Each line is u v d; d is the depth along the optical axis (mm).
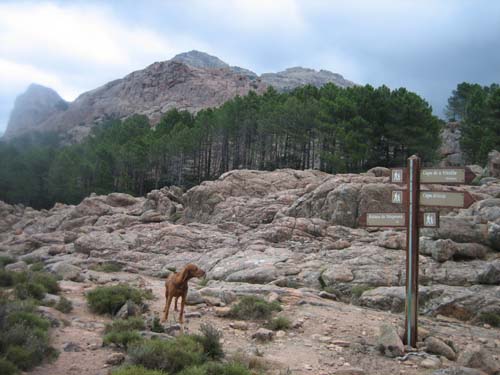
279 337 10547
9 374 6496
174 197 50375
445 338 11352
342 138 54781
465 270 17969
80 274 18859
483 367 8672
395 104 58469
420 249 20609
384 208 29281
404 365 9039
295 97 69812
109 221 42406
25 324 8555
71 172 84812
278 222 29688
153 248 29953
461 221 21547
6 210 66188
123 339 8570
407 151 59688
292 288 17547
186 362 7430
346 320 12477
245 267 21562
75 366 7414
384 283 17938
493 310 14352
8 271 14398
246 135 78375
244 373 7250
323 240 27328
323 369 8445
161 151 81000
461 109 93188
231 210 37062
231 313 12242
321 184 35281
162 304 13234
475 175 10289
